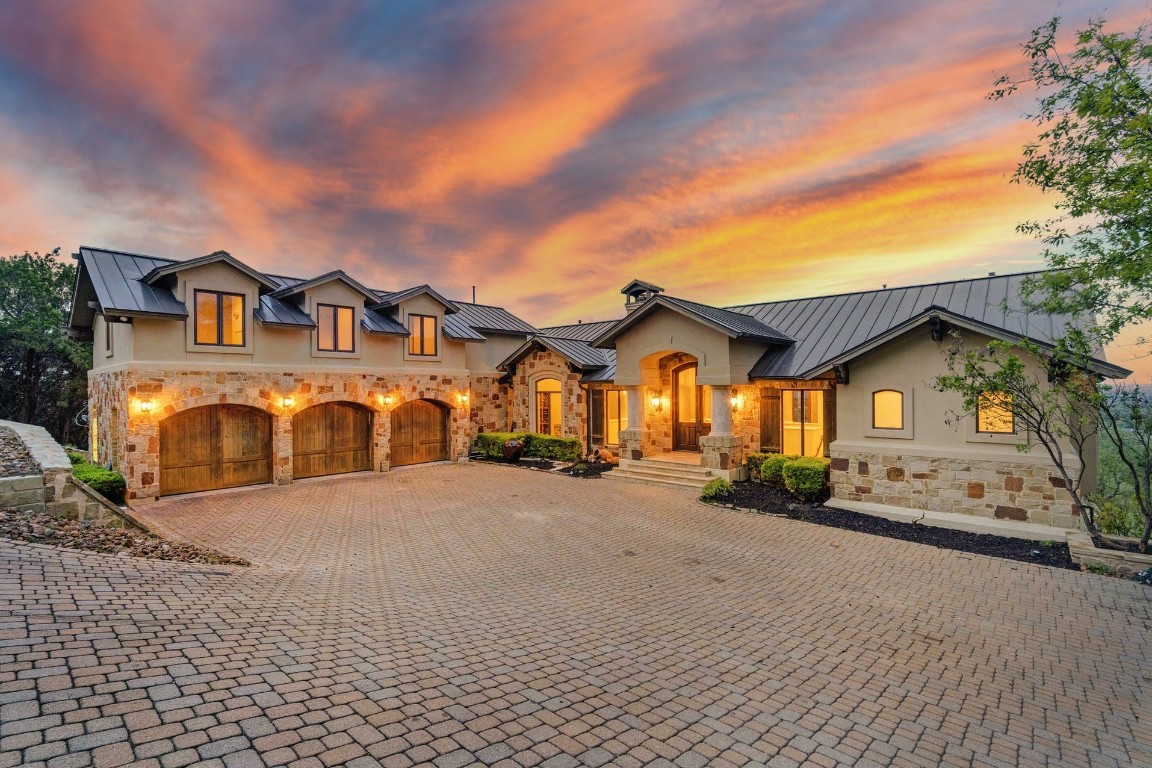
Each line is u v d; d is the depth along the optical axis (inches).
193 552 313.4
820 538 378.6
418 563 327.3
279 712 133.3
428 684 164.4
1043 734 157.8
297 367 600.4
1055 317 426.9
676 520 432.8
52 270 955.3
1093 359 324.5
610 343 656.4
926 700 175.3
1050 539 353.1
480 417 840.9
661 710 161.0
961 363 398.9
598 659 197.3
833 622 240.5
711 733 149.6
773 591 280.5
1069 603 261.7
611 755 134.0
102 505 327.9
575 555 344.5
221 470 559.8
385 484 596.4
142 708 122.4
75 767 97.7
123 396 500.7
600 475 636.7
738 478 553.0
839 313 590.2
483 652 197.0
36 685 122.3
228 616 196.9
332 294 635.5
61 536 273.7
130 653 148.1
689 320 572.1
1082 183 272.1
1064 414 337.7
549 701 161.3
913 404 427.2
